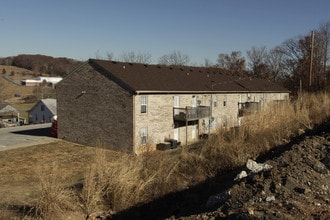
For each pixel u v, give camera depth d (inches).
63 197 340.2
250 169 297.6
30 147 1117.7
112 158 428.8
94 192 343.0
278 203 216.5
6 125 1868.8
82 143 1204.5
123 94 1093.1
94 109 1171.3
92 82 1170.0
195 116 1214.9
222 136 450.9
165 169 389.7
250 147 418.9
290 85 2281.0
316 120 533.3
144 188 360.2
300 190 234.8
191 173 398.3
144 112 1106.7
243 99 1577.3
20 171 805.2
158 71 1336.1
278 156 319.0
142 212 332.8
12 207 406.9
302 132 454.9
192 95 1284.4
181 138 1242.0
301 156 303.3
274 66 2613.2
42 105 2174.0
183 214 274.2
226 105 1464.1
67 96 1242.6
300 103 629.0
